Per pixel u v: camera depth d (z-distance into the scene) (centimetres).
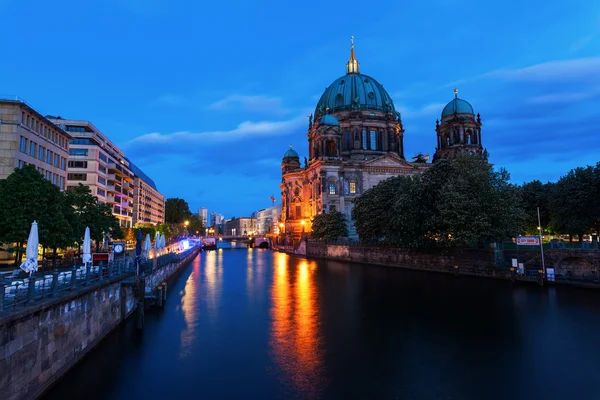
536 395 1844
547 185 7162
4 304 1583
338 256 9662
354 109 13312
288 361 2302
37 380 1677
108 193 10481
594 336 2705
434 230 5978
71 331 2067
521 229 5856
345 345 2586
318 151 12525
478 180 5484
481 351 2450
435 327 2989
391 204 7438
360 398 1823
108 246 6619
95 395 1844
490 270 5419
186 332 2886
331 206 11688
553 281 4641
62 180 6625
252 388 1938
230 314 3466
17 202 3666
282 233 15825
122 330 2894
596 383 1969
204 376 2083
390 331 2897
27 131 5462
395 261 7481
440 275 5988
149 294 3850
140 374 2103
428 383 1984
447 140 11175
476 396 1839
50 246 3903
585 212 5528
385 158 12181
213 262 9462
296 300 4119
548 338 2678
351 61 14750
